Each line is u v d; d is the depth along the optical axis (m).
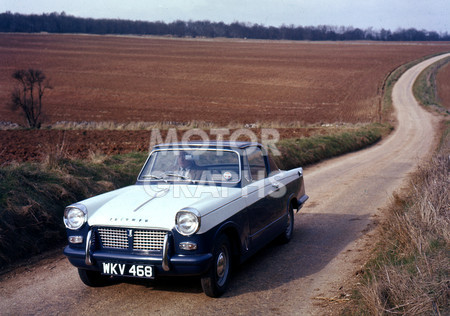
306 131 25.95
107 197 5.21
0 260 5.91
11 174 7.44
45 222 6.95
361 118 46.56
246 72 80.94
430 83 75.56
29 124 32.03
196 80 71.25
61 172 8.45
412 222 5.77
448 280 3.92
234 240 5.07
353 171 15.17
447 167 9.40
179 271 4.36
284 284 5.05
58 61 82.56
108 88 60.47
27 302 4.67
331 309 4.25
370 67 90.88
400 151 23.03
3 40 113.19
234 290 4.90
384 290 4.02
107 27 158.50
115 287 5.05
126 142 17.14
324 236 7.16
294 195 7.09
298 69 86.25
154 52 104.50
